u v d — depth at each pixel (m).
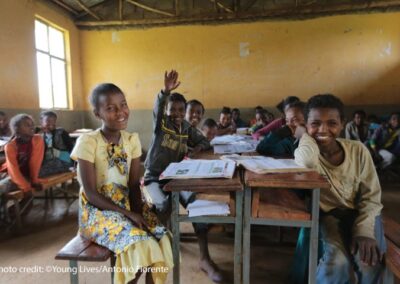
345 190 1.28
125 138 1.37
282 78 5.84
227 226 2.41
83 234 1.22
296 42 5.72
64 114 5.62
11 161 2.46
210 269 1.70
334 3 5.50
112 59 6.21
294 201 1.27
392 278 1.19
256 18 5.75
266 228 2.42
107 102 1.24
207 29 5.92
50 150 3.10
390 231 1.36
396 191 3.48
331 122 1.26
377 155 3.98
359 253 1.13
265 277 1.72
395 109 5.57
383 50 5.48
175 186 1.09
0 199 2.43
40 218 2.78
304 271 1.47
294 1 5.64
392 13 5.36
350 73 5.63
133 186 1.41
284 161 1.38
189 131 2.12
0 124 3.54
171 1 5.94
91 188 1.22
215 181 1.11
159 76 6.14
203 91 6.08
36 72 4.75
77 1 5.44
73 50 5.96
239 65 5.93
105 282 1.69
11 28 4.22
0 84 4.02
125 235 1.10
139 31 6.09
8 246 2.19
